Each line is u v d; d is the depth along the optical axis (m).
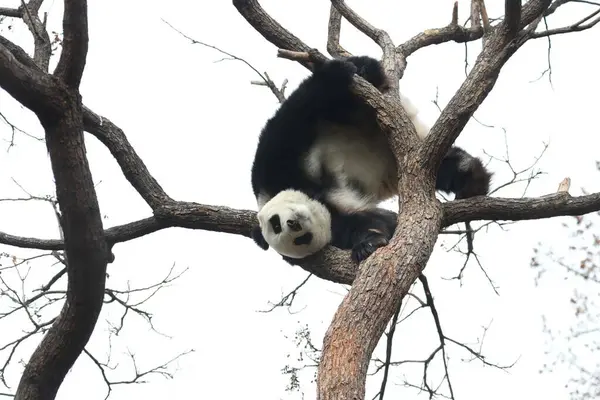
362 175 11.37
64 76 8.19
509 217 9.95
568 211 9.86
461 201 9.95
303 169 11.22
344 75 10.00
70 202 8.70
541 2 10.05
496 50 9.43
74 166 8.47
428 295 11.00
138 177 11.48
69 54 8.08
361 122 11.22
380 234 9.79
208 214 11.38
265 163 11.50
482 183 11.44
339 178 11.15
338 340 7.19
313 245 10.02
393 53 12.91
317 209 10.23
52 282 11.57
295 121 11.37
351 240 10.28
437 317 11.20
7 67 7.64
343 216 10.59
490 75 9.28
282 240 10.07
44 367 10.05
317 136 11.36
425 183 9.09
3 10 11.39
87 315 9.80
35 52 10.62
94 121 11.22
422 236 8.44
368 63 11.06
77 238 8.98
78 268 9.28
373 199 11.58
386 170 11.63
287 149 11.36
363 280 7.81
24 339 11.34
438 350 11.43
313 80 10.78
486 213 9.91
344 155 11.30
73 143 8.35
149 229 11.52
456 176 11.57
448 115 9.12
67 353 10.02
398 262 8.00
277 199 10.48
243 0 11.72
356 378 6.87
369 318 7.43
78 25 7.93
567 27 9.66
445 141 9.10
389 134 9.52
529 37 9.41
